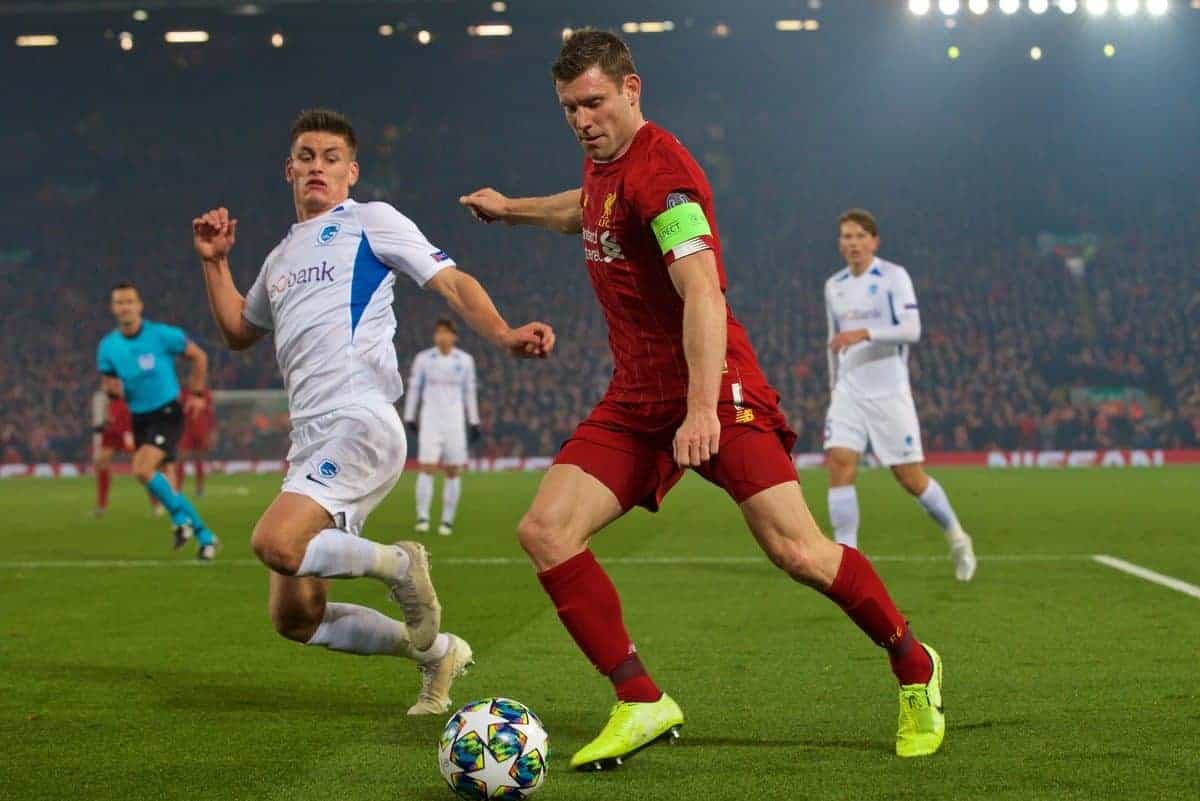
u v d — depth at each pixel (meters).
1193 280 110.25
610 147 12.62
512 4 115.88
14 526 44.38
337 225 14.75
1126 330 104.31
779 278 113.75
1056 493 55.31
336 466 14.22
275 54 133.25
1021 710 14.55
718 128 132.38
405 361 105.25
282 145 132.38
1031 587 25.19
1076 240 121.12
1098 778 11.65
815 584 12.77
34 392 101.25
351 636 14.73
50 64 128.75
